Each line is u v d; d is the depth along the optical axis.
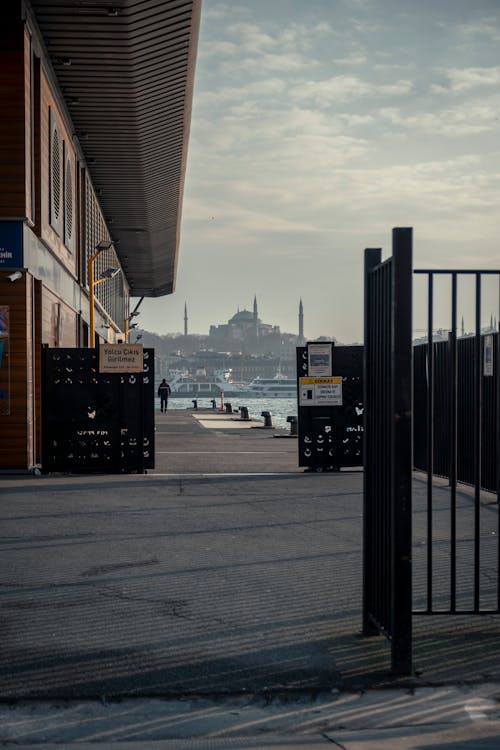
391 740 4.11
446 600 6.75
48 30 18.02
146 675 4.96
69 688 4.75
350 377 17.08
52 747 4.04
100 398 16.48
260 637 5.71
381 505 5.44
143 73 20.91
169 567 7.86
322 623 6.04
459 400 15.07
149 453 16.55
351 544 9.01
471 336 14.49
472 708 4.50
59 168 21.62
